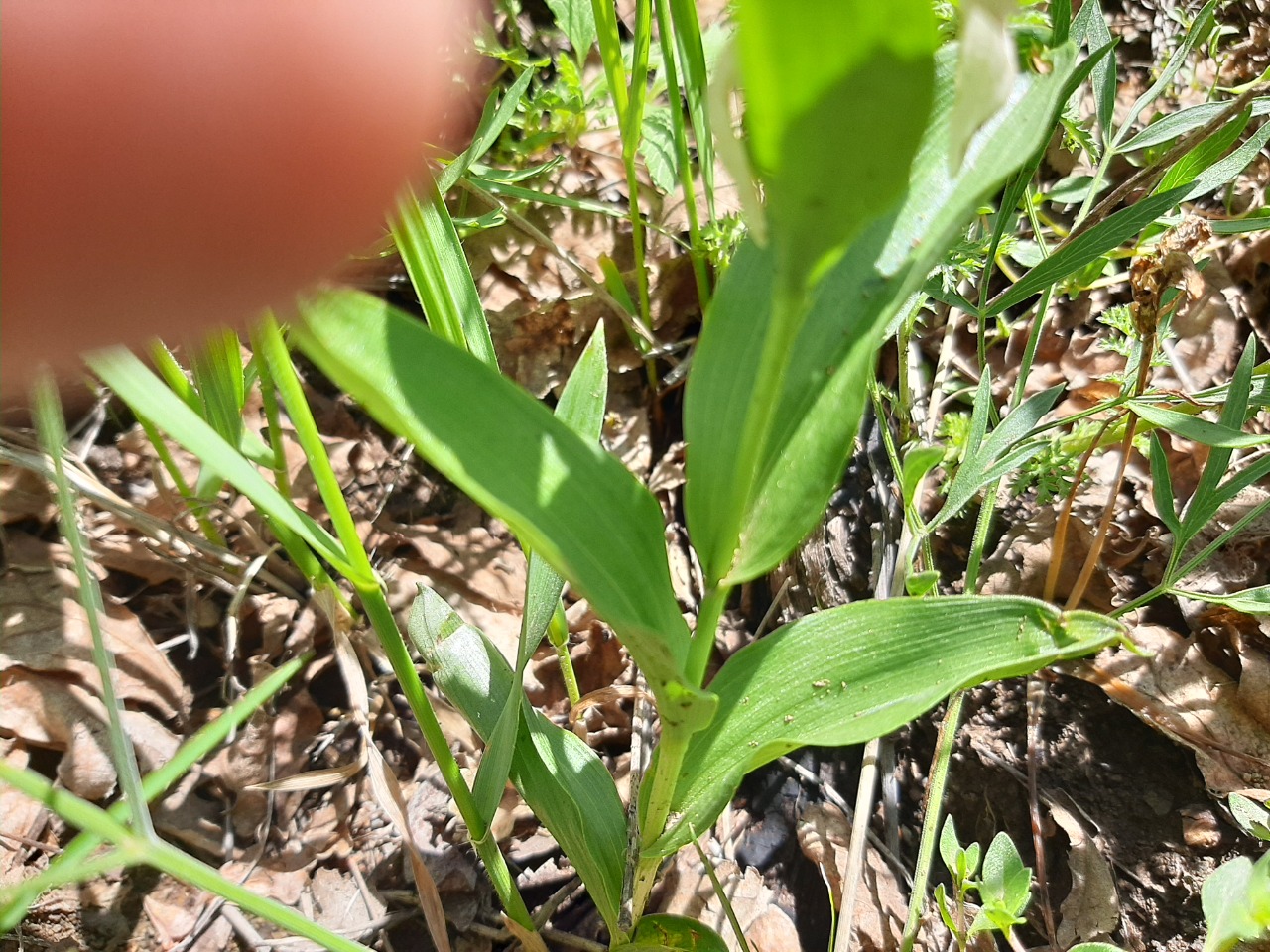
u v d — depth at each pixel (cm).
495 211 27
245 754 23
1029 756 21
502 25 34
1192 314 27
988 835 21
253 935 20
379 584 14
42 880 10
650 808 13
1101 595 23
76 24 7
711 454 10
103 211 7
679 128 25
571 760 17
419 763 23
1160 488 18
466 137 30
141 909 20
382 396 8
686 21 22
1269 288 27
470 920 21
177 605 25
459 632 18
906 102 6
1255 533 22
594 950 20
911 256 10
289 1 7
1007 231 27
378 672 25
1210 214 29
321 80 7
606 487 9
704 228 28
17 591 23
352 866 21
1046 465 21
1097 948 14
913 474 15
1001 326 28
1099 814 20
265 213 7
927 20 5
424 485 29
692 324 33
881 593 23
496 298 31
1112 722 21
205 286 8
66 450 22
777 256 7
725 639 27
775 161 6
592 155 34
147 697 23
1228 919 12
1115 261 29
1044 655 10
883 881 21
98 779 21
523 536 9
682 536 29
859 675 12
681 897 21
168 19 7
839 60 5
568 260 29
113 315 8
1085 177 27
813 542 26
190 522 26
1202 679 21
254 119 7
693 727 11
